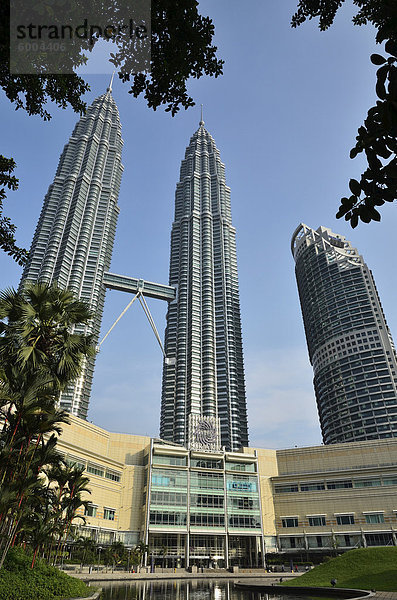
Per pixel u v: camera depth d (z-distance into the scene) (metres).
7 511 18.44
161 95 10.17
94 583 38.75
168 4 8.92
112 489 73.06
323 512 79.12
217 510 74.88
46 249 140.12
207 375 136.00
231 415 129.25
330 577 31.31
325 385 154.00
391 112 4.02
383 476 78.31
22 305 20.16
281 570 69.75
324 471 84.94
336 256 180.88
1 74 10.25
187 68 9.94
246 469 82.75
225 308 153.12
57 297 21.80
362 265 170.62
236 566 67.81
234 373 138.75
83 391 116.56
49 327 20.94
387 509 75.12
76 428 72.19
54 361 21.31
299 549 76.31
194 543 72.00
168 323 157.62
